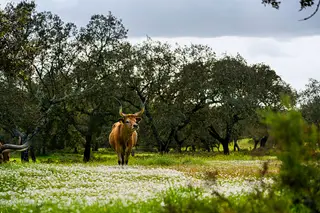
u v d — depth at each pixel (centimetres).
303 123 571
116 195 1262
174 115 5412
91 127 5394
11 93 4362
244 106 5325
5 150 2256
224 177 1880
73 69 5150
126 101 5609
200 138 6881
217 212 630
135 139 2809
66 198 1175
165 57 5550
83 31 5197
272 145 575
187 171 2297
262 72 5872
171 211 643
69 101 5144
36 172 1972
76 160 4984
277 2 1241
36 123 4662
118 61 5356
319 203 587
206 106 5734
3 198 1286
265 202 601
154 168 2472
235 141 7394
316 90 6381
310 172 581
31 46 2178
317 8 1105
